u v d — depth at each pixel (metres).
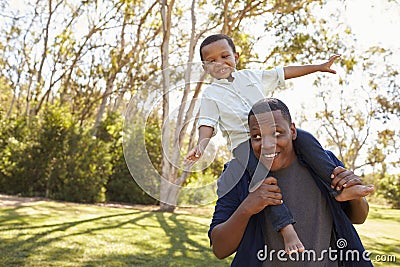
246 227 1.95
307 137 2.01
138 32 16.73
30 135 12.70
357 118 17.83
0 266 4.90
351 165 18.81
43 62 19.62
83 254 5.67
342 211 1.98
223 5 11.89
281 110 1.93
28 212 9.01
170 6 11.10
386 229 9.51
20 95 25.41
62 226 7.53
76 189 12.05
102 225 7.97
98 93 19.23
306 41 12.87
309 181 1.98
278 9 12.35
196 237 7.40
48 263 5.13
